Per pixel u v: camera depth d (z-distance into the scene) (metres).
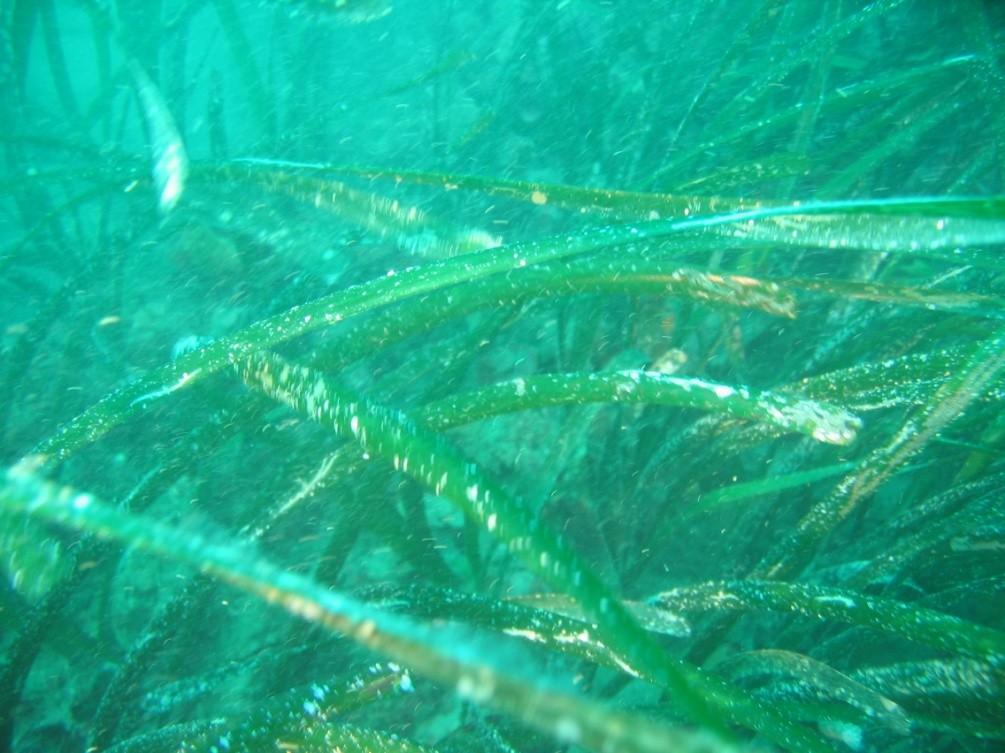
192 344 0.26
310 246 0.46
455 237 0.28
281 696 0.24
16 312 0.65
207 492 0.36
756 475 0.35
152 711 0.28
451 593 0.25
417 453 0.20
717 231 0.26
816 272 0.40
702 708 0.16
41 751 0.31
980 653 0.22
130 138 1.26
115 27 0.78
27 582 0.23
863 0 0.56
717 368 0.38
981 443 0.29
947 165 0.44
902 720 0.23
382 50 0.92
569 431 0.30
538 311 0.34
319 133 0.66
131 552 0.35
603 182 0.51
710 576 0.34
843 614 0.24
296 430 0.35
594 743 0.10
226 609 0.33
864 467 0.27
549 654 0.31
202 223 0.47
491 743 0.26
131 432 0.39
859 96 0.41
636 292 0.26
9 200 0.88
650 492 0.34
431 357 0.32
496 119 0.62
